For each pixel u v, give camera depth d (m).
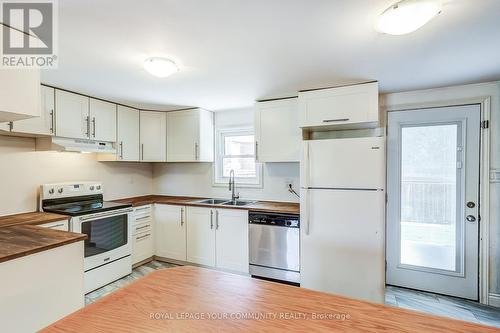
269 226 2.82
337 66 2.05
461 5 1.26
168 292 0.95
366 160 2.32
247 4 1.25
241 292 0.95
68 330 0.73
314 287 2.49
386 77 2.32
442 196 2.66
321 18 1.38
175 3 1.24
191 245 3.32
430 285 2.70
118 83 2.46
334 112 2.56
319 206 2.47
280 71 2.16
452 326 0.74
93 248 2.66
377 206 2.28
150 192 4.19
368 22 1.42
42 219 2.26
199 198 3.88
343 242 2.39
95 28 1.47
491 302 2.46
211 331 0.73
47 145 2.66
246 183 3.60
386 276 2.88
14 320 1.39
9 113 1.48
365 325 0.75
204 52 1.79
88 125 2.89
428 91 2.68
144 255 3.40
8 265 1.36
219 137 3.81
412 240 2.78
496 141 2.45
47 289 1.54
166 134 3.73
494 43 1.67
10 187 2.52
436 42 1.66
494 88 2.45
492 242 2.47
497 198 2.45
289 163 3.35
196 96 2.94
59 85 2.51
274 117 3.04
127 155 3.39
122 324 0.75
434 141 2.69
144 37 1.58
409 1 1.22
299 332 0.72
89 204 3.05
